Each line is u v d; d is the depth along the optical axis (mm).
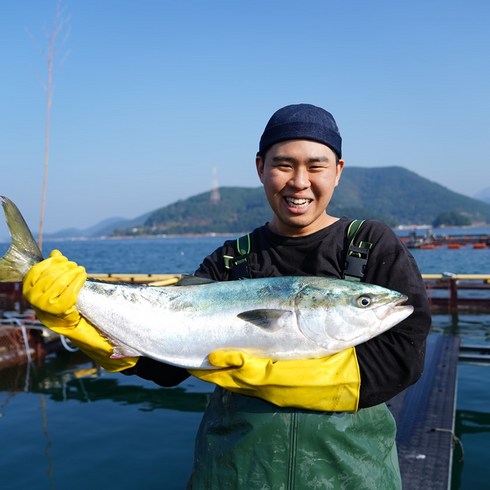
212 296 2727
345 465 2348
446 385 7195
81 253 68938
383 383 2357
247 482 2396
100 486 5363
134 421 7172
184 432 6750
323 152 2514
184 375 2973
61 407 7820
